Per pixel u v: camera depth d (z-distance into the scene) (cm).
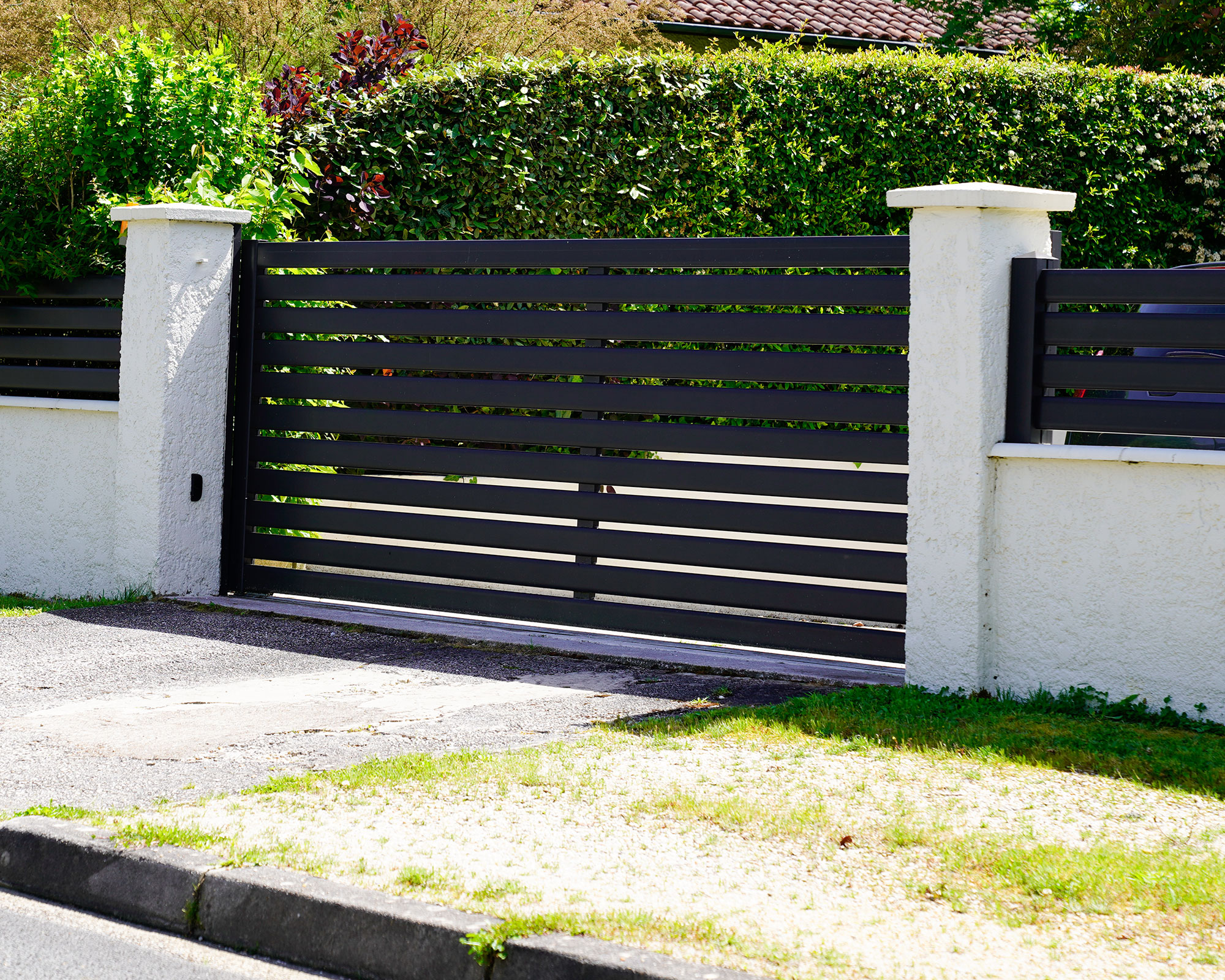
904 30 2359
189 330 809
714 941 322
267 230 880
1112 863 371
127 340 816
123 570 821
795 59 1282
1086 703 556
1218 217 1390
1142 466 546
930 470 586
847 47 2270
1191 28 1936
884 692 586
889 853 384
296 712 562
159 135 865
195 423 818
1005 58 1355
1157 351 827
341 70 1164
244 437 833
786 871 371
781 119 1267
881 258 642
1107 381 568
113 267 859
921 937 327
